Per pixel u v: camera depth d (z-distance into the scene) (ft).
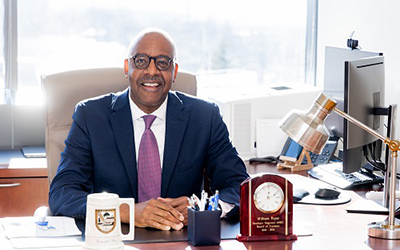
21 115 13.39
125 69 8.95
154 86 8.54
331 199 8.90
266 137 12.16
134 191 8.78
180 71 9.89
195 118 9.04
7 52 13.37
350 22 13.19
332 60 11.96
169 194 8.85
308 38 14.78
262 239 7.04
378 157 10.00
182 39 14.21
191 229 6.87
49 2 13.43
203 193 7.02
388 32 12.00
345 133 8.98
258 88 12.84
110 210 6.27
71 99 9.30
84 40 13.70
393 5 11.84
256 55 14.62
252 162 11.99
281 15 14.61
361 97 9.07
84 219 7.66
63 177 8.45
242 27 14.47
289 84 13.15
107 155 8.75
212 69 14.46
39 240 6.79
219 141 9.12
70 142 8.76
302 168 11.28
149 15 13.93
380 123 9.86
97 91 9.41
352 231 7.48
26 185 11.84
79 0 13.56
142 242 6.89
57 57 13.61
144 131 8.83
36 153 12.62
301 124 7.36
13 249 6.50
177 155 8.83
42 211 8.55
